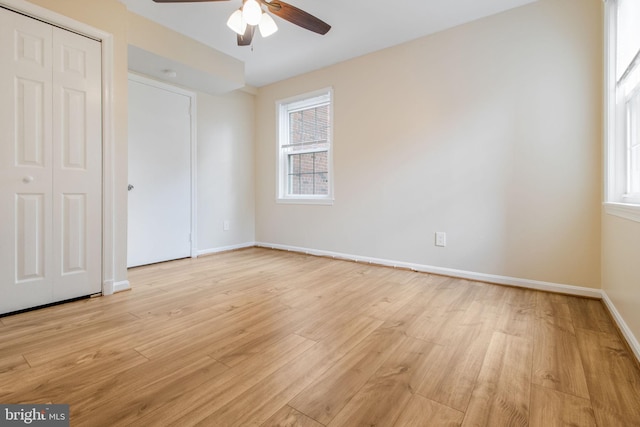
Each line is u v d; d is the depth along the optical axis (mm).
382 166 3219
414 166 3006
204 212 3852
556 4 2299
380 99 3207
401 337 1626
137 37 2562
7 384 1189
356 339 1601
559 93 2305
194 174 3709
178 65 2934
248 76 3943
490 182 2607
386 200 3207
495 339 1603
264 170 4375
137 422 996
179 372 1287
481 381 1235
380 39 2967
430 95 2887
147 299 2205
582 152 2240
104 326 1740
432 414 1046
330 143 3639
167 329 1709
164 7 2459
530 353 1458
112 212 2309
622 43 1890
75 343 1534
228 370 1308
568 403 1102
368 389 1182
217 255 3848
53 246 2037
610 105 2018
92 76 2180
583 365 1351
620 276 1713
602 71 2148
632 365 1349
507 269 2553
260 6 1872
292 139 4125
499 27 2527
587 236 2242
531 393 1157
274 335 1644
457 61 2730
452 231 2811
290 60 3449
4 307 1855
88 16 2131
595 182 2205
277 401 1108
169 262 3432
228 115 4094
